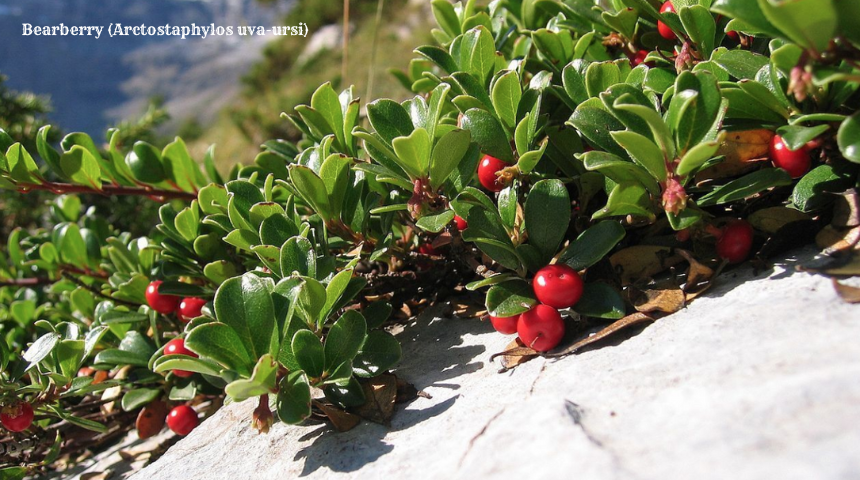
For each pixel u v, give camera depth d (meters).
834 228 0.20
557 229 0.21
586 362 0.19
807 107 0.20
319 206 0.23
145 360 0.27
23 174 0.26
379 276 0.26
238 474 0.21
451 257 0.25
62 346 0.24
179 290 0.25
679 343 0.18
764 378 0.16
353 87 0.26
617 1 0.26
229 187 0.24
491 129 0.22
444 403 0.20
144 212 0.46
